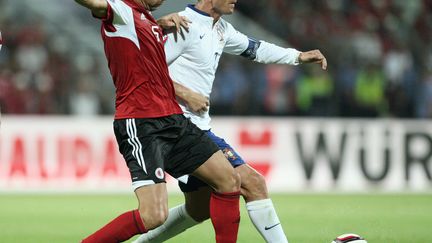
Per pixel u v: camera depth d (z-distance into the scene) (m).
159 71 19.30
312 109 62.88
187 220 22.22
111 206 41.56
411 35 72.56
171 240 28.11
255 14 73.44
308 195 47.78
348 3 74.00
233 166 21.14
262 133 50.44
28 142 49.47
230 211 19.97
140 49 18.94
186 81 21.59
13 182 49.34
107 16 18.58
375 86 64.50
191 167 19.66
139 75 19.03
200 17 21.55
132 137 18.98
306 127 50.66
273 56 23.55
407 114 65.31
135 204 42.50
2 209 40.28
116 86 19.39
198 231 30.33
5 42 64.94
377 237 29.42
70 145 49.53
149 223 18.52
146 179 18.72
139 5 19.34
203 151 19.66
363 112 64.19
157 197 18.64
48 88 62.50
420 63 70.25
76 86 63.00
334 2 73.88
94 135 49.59
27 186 49.38
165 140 19.34
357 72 64.69
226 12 21.75
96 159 49.50
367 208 40.34
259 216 21.08
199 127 21.47
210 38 21.77
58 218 36.38
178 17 21.08
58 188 49.38
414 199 45.31
